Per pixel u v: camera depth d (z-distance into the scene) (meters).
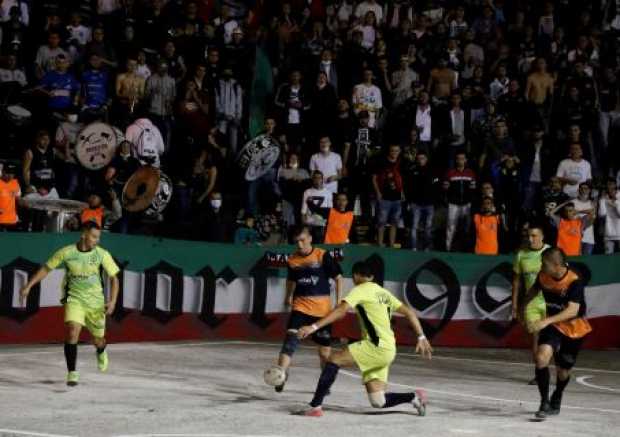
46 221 31.67
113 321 28.84
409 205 35.84
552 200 36.28
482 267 32.69
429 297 32.22
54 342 28.28
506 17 46.38
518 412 19.92
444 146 38.12
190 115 36.47
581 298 19.00
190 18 39.62
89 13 39.88
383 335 18.19
